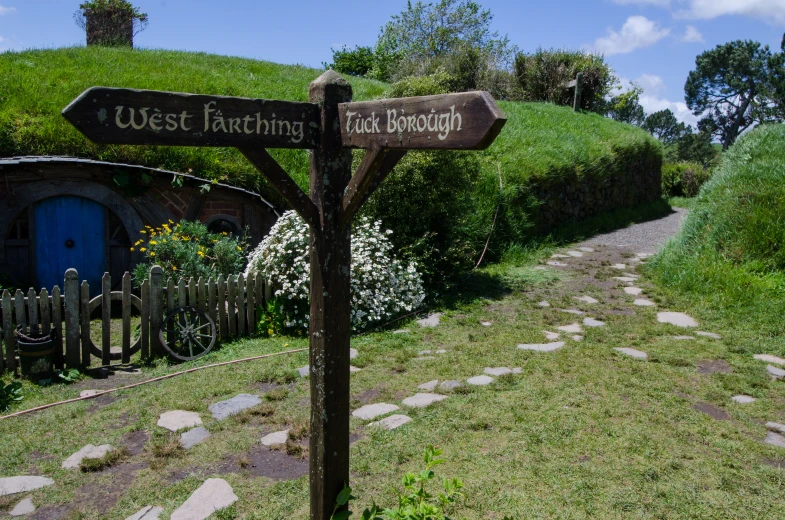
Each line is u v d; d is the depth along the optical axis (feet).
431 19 109.60
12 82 33.40
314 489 8.53
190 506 10.92
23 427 14.84
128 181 27.45
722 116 211.20
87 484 11.96
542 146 46.60
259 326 23.34
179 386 17.47
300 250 23.44
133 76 39.78
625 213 54.49
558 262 35.37
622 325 22.52
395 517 7.97
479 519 10.00
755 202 29.04
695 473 11.30
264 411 15.10
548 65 76.02
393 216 27.84
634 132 63.93
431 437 13.14
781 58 175.22
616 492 10.67
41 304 18.95
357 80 60.08
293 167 34.55
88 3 58.29
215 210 29.81
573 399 14.99
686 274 27.43
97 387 18.07
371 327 23.47
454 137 6.24
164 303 21.63
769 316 22.31
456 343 20.89
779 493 10.60
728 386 15.90
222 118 7.18
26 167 25.61
